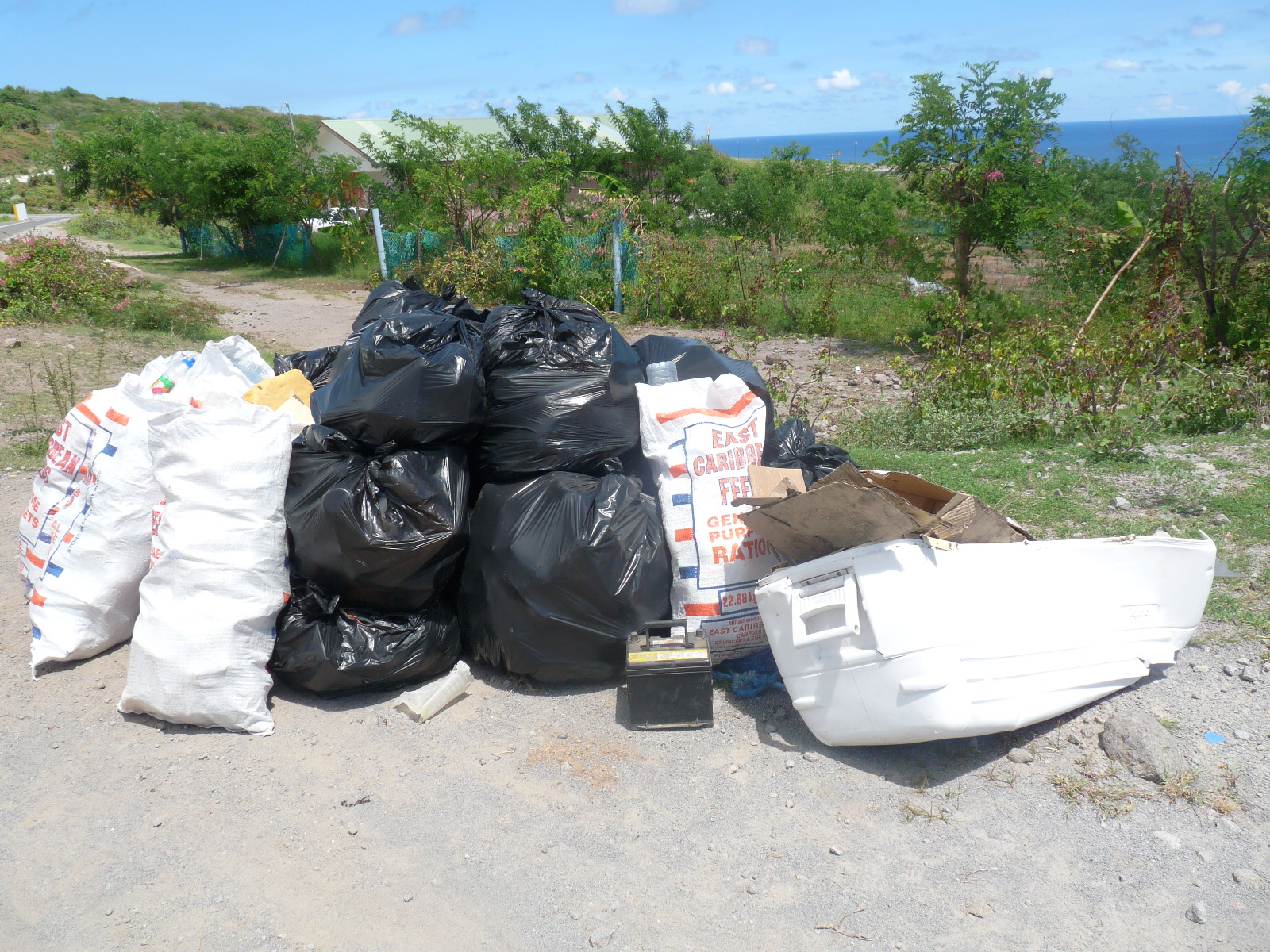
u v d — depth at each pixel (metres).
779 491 3.29
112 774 3.11
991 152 10.68
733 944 2.37
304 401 4.35
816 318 13.18
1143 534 4.35
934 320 11.59
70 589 3.74
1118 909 2.41
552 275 15.48
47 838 2.82
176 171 24.61
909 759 3.06
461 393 3.56
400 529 3.37
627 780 3.03
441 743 3.25
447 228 17.94
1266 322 7.67
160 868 2.68
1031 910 2.43
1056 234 10.98
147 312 12.86
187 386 4.27
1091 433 6.25
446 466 3.58
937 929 2.38
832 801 2.89
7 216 49.41
